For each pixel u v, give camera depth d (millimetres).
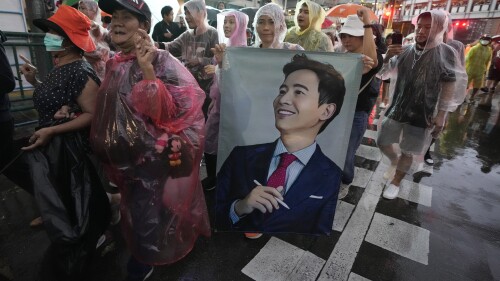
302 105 1839
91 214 1696
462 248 2363
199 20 3254
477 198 3188
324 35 3141
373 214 2756
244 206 2018
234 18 3084
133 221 1576
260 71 1782
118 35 1454
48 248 2123
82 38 1716
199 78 3279
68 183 1679
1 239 2193
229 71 1777
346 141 1923
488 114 7059
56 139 1658
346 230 2492
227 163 1935
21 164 2061
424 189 3297
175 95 1477
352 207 2857
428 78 2566
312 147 1931
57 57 1759
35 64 4410
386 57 2859
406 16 22859
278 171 1967
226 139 1893
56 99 1683
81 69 1693
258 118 1860
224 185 1973
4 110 2041
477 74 8594
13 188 2865
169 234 1640
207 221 1902
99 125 1511
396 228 2559
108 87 1479
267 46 2584
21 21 5336
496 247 2408
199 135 1599
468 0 21156
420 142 2764
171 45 3492
